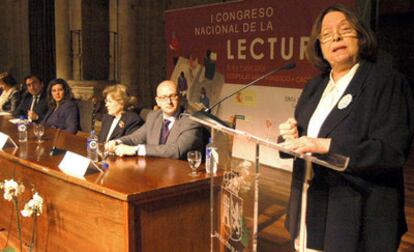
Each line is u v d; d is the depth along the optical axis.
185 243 2.15
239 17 5.11
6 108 6.22
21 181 2.68
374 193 1.43
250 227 1.61
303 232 1.60
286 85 4.70
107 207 2.03
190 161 2.27
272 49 4.79
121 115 3.59
